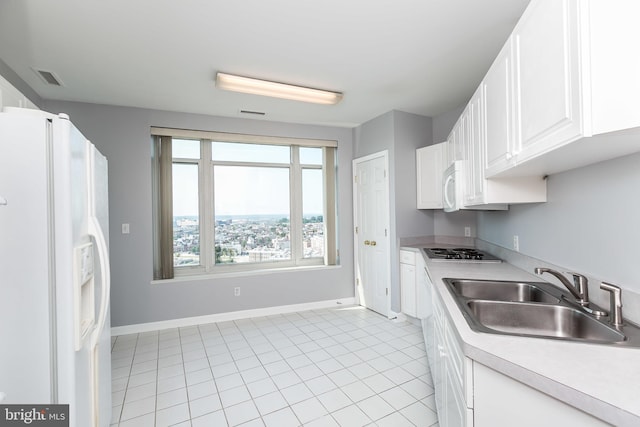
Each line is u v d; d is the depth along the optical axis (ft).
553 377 2.69
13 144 3.34
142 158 11.15
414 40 7.10
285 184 13.93
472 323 3.98
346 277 14.32
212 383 7.57
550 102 3.40
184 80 9.00
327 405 6.65
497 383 3.19
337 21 6.34
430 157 11.64
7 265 3.34
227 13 6.03
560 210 5.59
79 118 10.44
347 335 10.49
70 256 3.53
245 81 8.82
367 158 13.29
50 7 5.73
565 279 4.80
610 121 2.63
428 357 8.28
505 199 6.07
